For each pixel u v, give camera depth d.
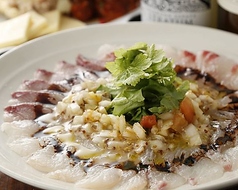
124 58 0.42
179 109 0.41
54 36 0.52
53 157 0.39
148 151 0.39
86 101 0.43
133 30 0.54
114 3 0.65
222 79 0.47
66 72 0.48
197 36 0.53
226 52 0.51
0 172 0.40
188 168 0.37
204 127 0.41
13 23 0.60
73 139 0.41
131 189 0.36
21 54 0.50
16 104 0.44
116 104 0.41
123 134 0.40
